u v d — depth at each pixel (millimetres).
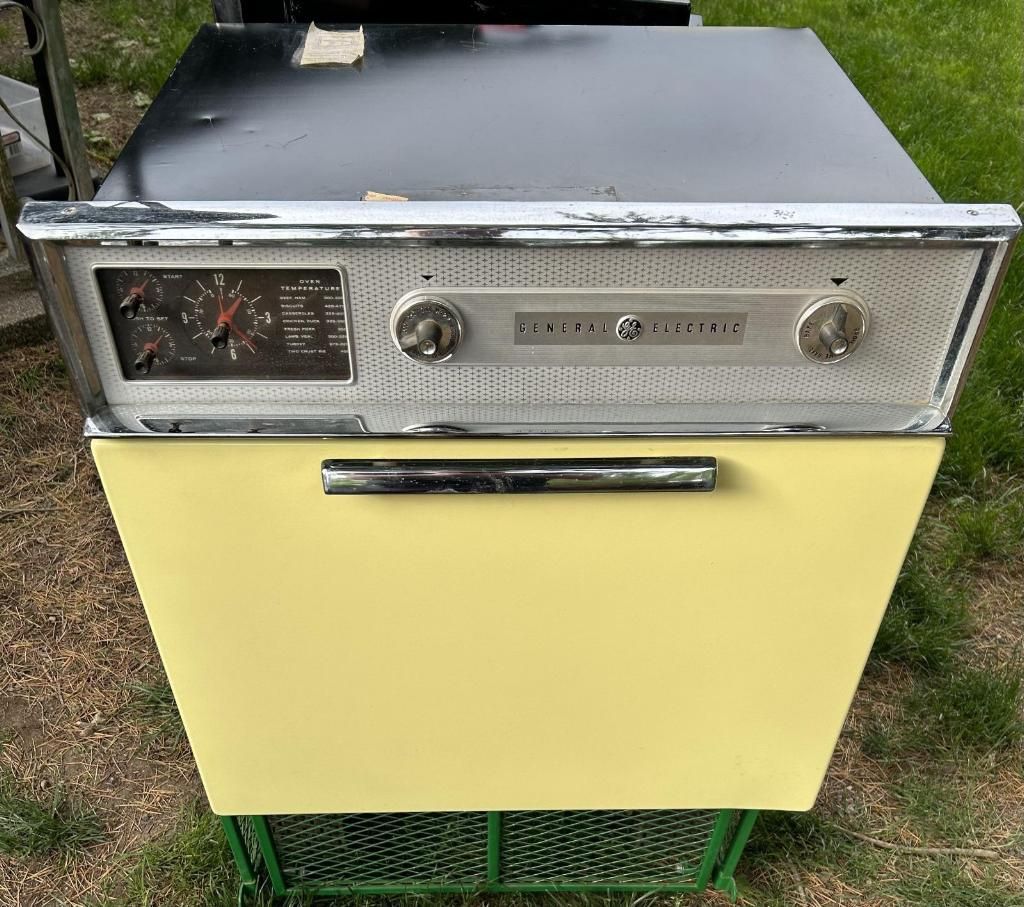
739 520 972
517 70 1188
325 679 1091
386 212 805
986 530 2092
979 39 4516
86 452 2301
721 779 1224
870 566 1008
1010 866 1540
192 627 1038
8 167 2439
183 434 885
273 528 960
